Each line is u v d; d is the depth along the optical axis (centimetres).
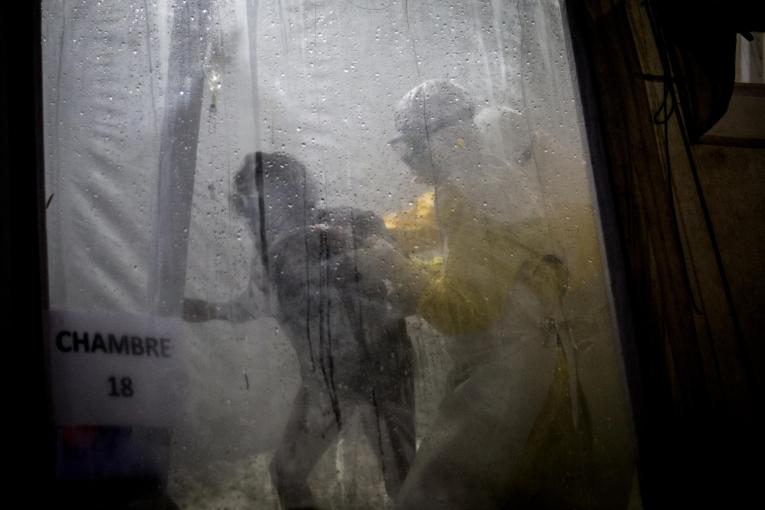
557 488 246
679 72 292
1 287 195
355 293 249
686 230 283
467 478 242
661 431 253
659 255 269
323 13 268
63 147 229
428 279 255
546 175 271
